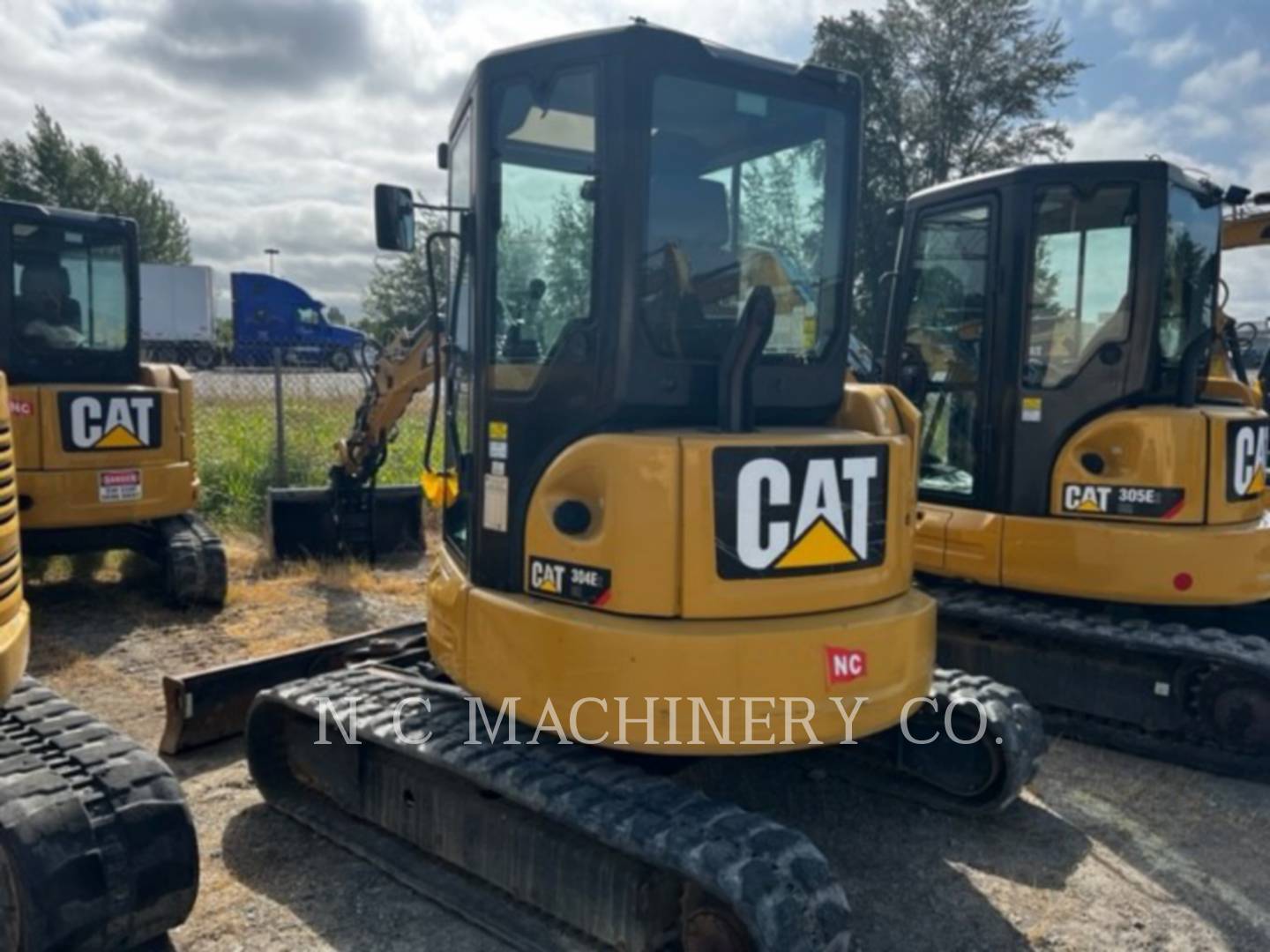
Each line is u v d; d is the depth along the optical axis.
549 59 3.16
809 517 3.10
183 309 31.39
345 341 32.62
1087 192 4.98
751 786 4.51
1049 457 5.14
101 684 5.67
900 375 5.91
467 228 3.49
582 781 3.20
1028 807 4.38
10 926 2.92
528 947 3.24
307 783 4.27
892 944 3.38
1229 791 4.58
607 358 3.11
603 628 2.98
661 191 3.17
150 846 3.04
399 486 9.25
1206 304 5.45
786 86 3.37
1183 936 3.44
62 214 6.85
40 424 6.49
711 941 2.85
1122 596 4.92
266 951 3.28
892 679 3.17
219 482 10.45
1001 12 29.84
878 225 15.83
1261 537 4.81
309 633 6.64
